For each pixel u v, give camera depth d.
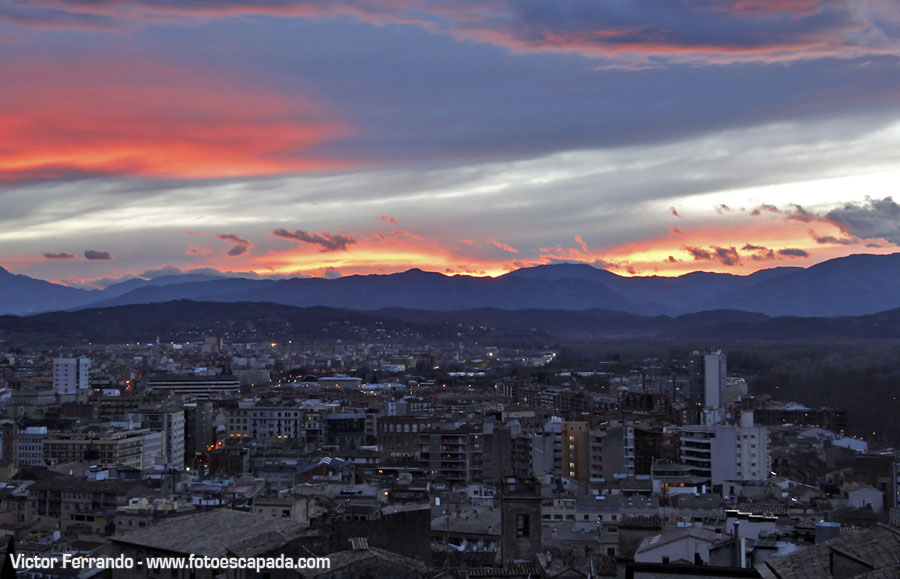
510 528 163.38
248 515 145.75
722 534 146.62
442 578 146.00
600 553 194.50
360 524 140.12
